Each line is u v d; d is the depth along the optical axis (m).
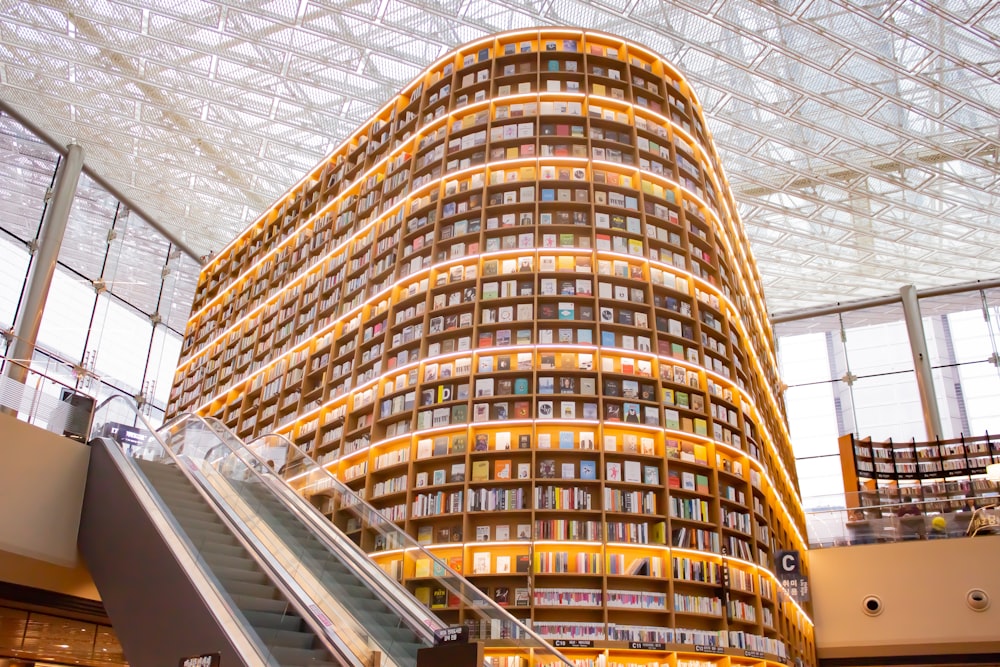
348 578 6.96
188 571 6.66
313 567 6.98
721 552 10.23
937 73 15.37
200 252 24.42
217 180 20.77
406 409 11.17
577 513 9.92
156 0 15.01
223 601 6.25
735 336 12.89
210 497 8.69
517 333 11.09
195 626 6.20
